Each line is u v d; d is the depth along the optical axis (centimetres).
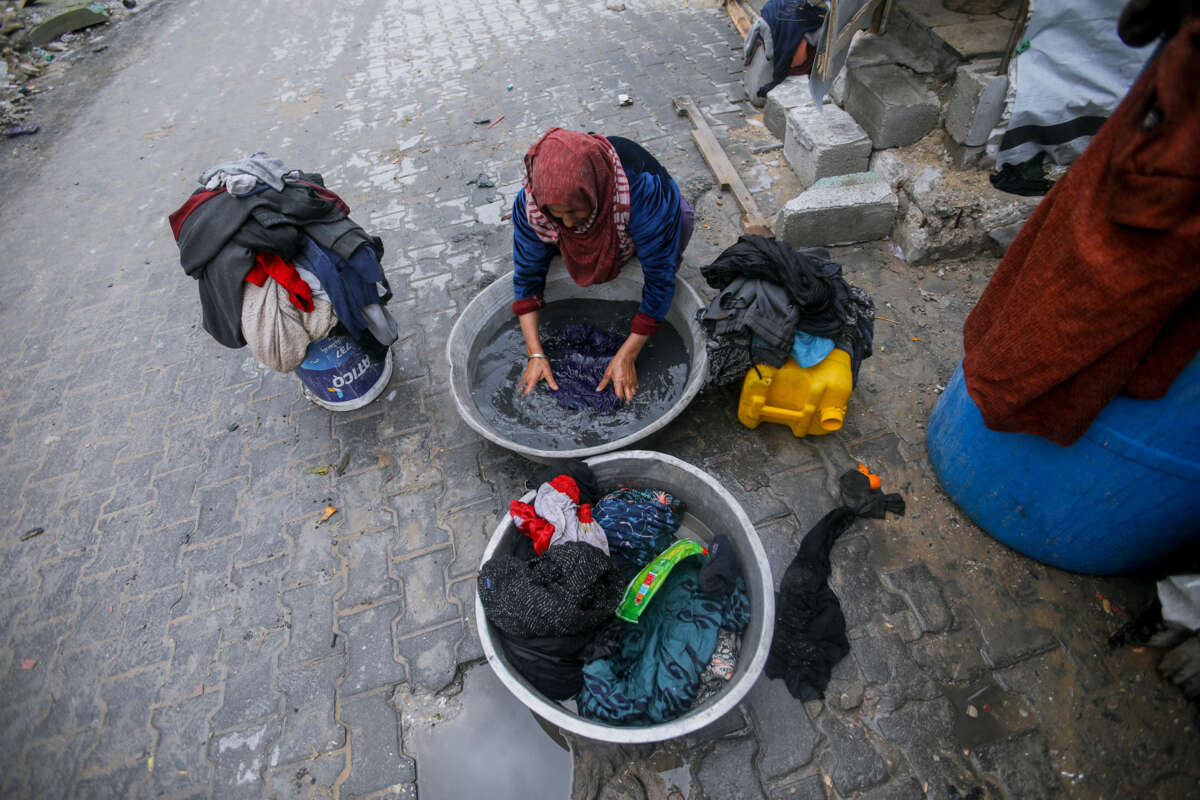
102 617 265
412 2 763
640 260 263
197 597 266
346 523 280
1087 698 206
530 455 249
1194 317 152
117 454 324
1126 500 191
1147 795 189
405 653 240
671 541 245
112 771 226
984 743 201
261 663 244
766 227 365
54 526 299
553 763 211
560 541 219
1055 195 173
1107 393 168
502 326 327
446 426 310
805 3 425
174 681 244
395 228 433
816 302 240
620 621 216
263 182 252
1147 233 141
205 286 261
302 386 340
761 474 272
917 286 335
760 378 255
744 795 199
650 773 205
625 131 478
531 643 202
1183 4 127
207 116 611
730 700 177
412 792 211
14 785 228
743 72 521
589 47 602
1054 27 285
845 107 391
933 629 223
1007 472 215
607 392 293
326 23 751
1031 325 171
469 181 465
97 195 529
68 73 736
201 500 298
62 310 420
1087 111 297
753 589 213
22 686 250
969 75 313
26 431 344
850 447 275
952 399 240
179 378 357
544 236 269
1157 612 206
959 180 333
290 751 223
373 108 572
